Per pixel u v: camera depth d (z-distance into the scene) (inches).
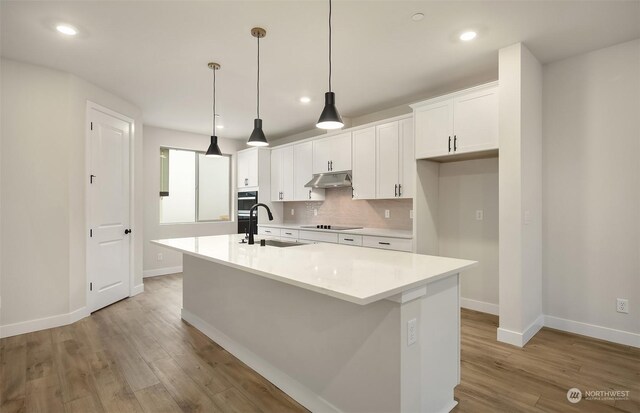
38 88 123.0
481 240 143.4
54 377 91.0
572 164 118.0
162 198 229.6
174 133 226.8
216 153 139.7
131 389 85.6
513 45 108.9
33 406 78.2
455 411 74.9
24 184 120.3
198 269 126.6
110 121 152.7
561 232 120.5
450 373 76.4
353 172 177.6
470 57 117.8
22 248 120.1
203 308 123.3
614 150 109.8
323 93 154.0
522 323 108.5
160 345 112.4
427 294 68.6
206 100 163.9
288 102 167.0
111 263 155.1
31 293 122.0
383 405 63.1
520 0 85.2
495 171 139.2
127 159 165.3
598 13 91.0
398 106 172.7
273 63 122.6
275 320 88.6
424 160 145.2
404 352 61.2
